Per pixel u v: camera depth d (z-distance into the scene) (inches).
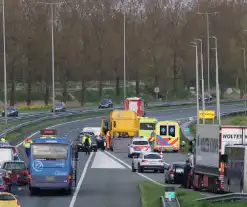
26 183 4918.8
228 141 4229.8
